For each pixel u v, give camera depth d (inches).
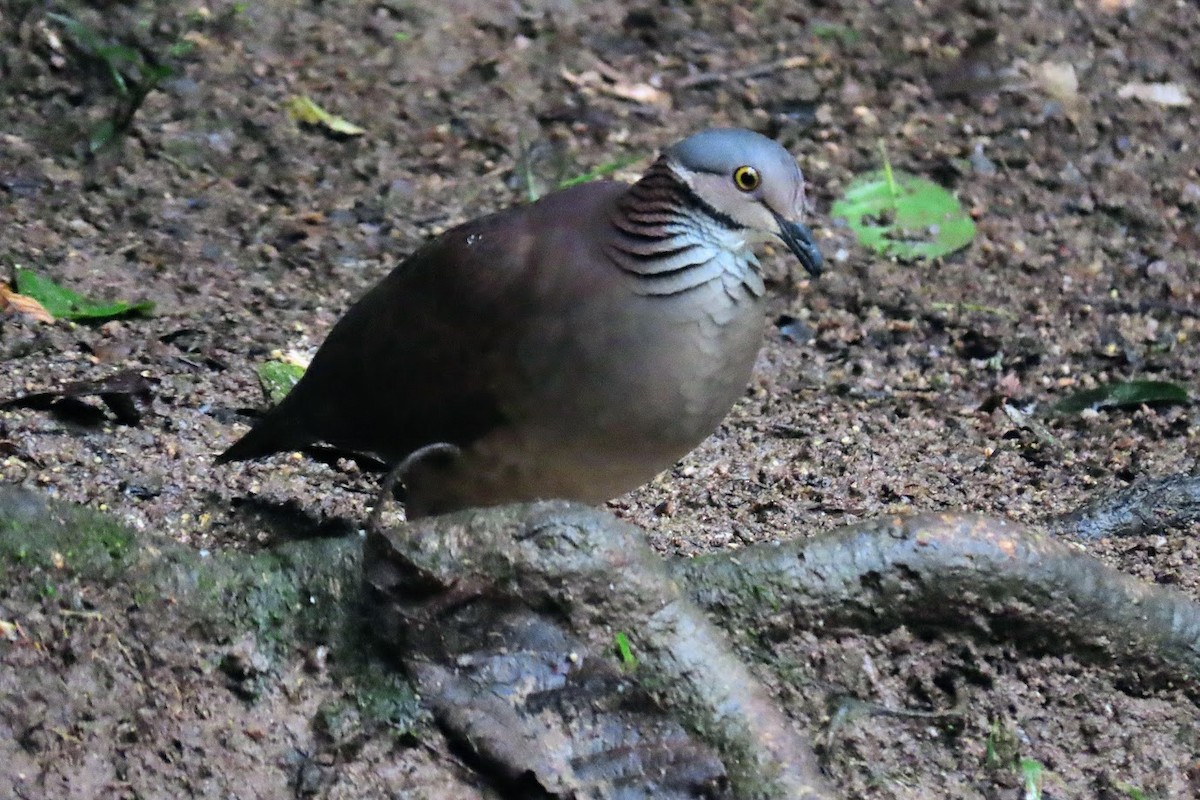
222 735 295.3
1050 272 555.5
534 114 610.9
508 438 339.9
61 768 289.7
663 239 325.1
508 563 293.3
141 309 470.6
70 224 516.4
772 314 524.1
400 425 354.3
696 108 626.8
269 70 605.0
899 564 318.0
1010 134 625.0
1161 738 325.1
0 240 499.5
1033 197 593.6
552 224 335.3
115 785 289.3
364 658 301.6
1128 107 647.8
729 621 317.1
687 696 292.4
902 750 312.3
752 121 621.6
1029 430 464.1
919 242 562.9
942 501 416.8
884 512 406.6
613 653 294.0
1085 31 692.1
